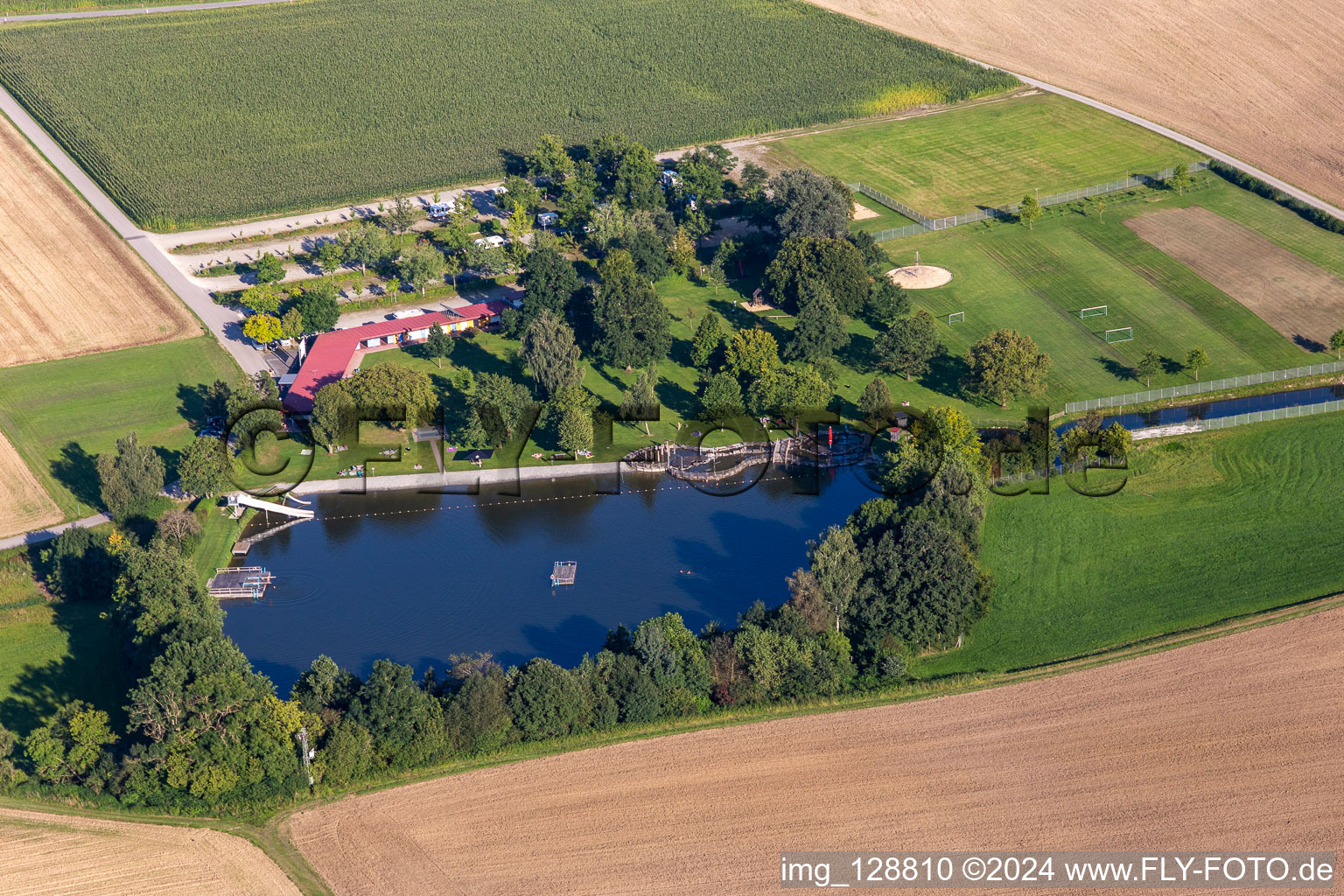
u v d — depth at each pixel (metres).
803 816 137.12
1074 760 144.12
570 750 146.75
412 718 145.12
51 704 159.25
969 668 160.38
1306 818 135.50
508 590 181.50
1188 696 152.88
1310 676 155.12
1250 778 140.75
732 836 134.75
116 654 165.50
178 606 160.50
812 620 160.12
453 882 130.12
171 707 142.00
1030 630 167.12
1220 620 166.75
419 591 181.50
